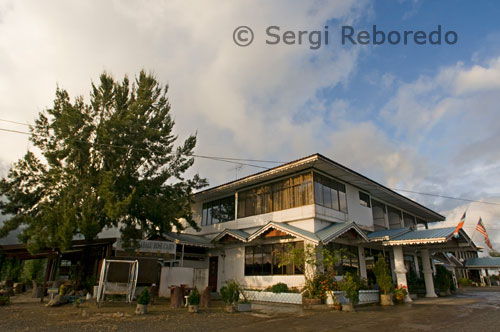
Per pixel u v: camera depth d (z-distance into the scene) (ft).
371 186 70.03
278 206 62.59
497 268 143.84
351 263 60.44
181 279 54.90
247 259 64.28
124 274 51.06
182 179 60.13
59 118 51.26
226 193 74.74
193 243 65.51
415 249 65.51
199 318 34.65
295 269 55.16
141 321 32.14
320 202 58.18
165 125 57.82
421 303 49.88
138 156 53.78
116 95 56.24
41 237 47.34
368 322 32.42
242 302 41.19
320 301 44.83
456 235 51.93
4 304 44.98
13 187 51.52
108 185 46.34
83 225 45.55
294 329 28.99
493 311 39.14
